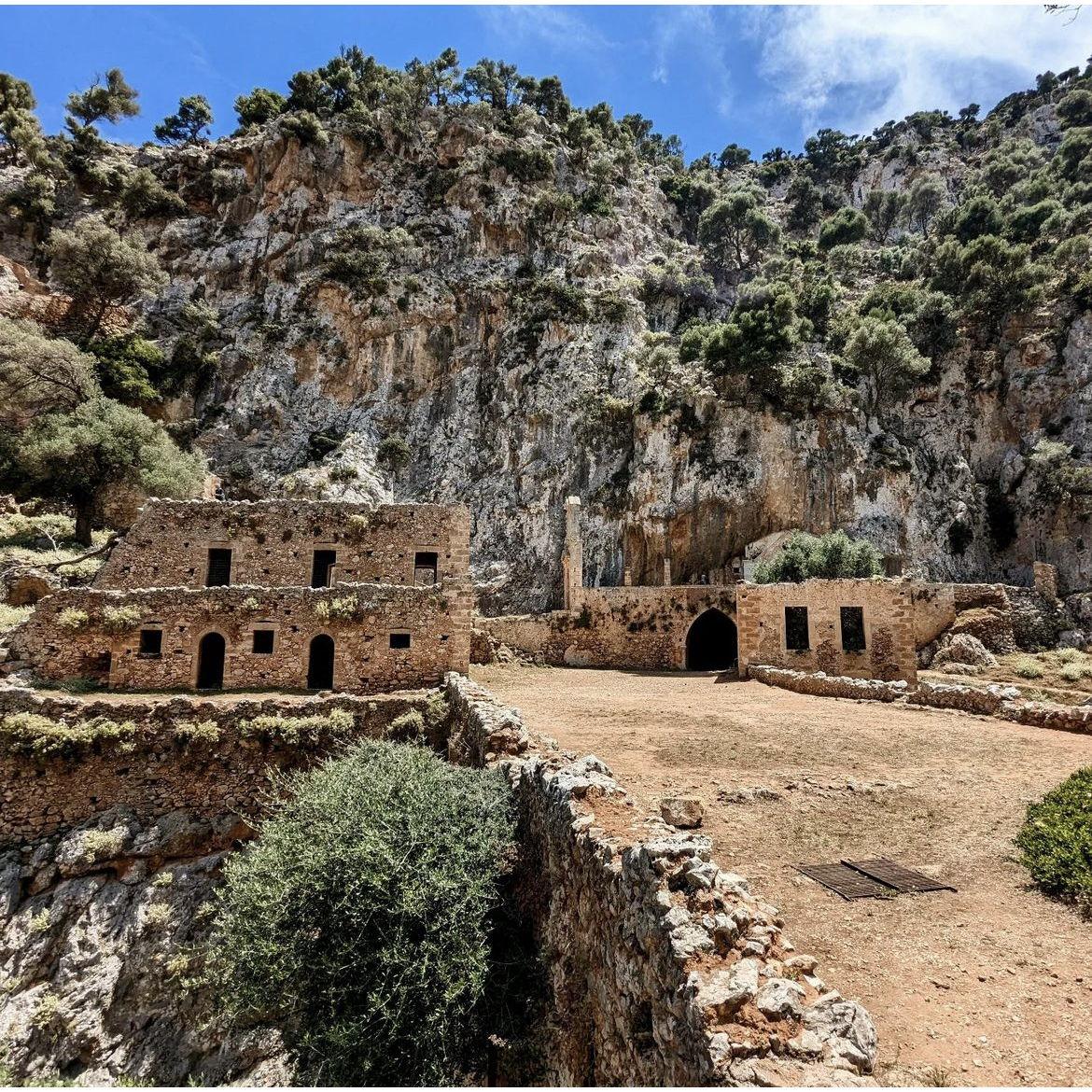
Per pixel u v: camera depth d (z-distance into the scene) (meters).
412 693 21.06
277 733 18.09
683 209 104.56
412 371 64.19
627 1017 5.79
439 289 65.88
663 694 23.17
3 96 78.94
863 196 129.38
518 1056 7.65
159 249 71.94
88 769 17.47
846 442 50.06
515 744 12.77
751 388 52.41
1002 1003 5.28
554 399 59.19
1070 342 54.34
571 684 27.98
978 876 7.75
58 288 61.78
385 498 56.91
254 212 74.75
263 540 25.86
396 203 75.62
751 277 92.19
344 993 8.09
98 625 21.28
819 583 26.53
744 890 5.83
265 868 9.30
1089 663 32.00
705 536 50.25
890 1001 5.33
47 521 36.22
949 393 58.56
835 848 8.67
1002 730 14.80
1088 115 108.75
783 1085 3.79
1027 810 9.34
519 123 84.75
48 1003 14.03
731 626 41.50
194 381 60.22
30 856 16.48
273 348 63.53
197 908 15.66
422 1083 7.27
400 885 8.30
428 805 9.56
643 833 7.31
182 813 17.44
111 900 15.77
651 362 58.97
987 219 74.31
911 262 80.44
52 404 42.59
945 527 51.06
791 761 12.62
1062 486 48.44
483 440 61.34
